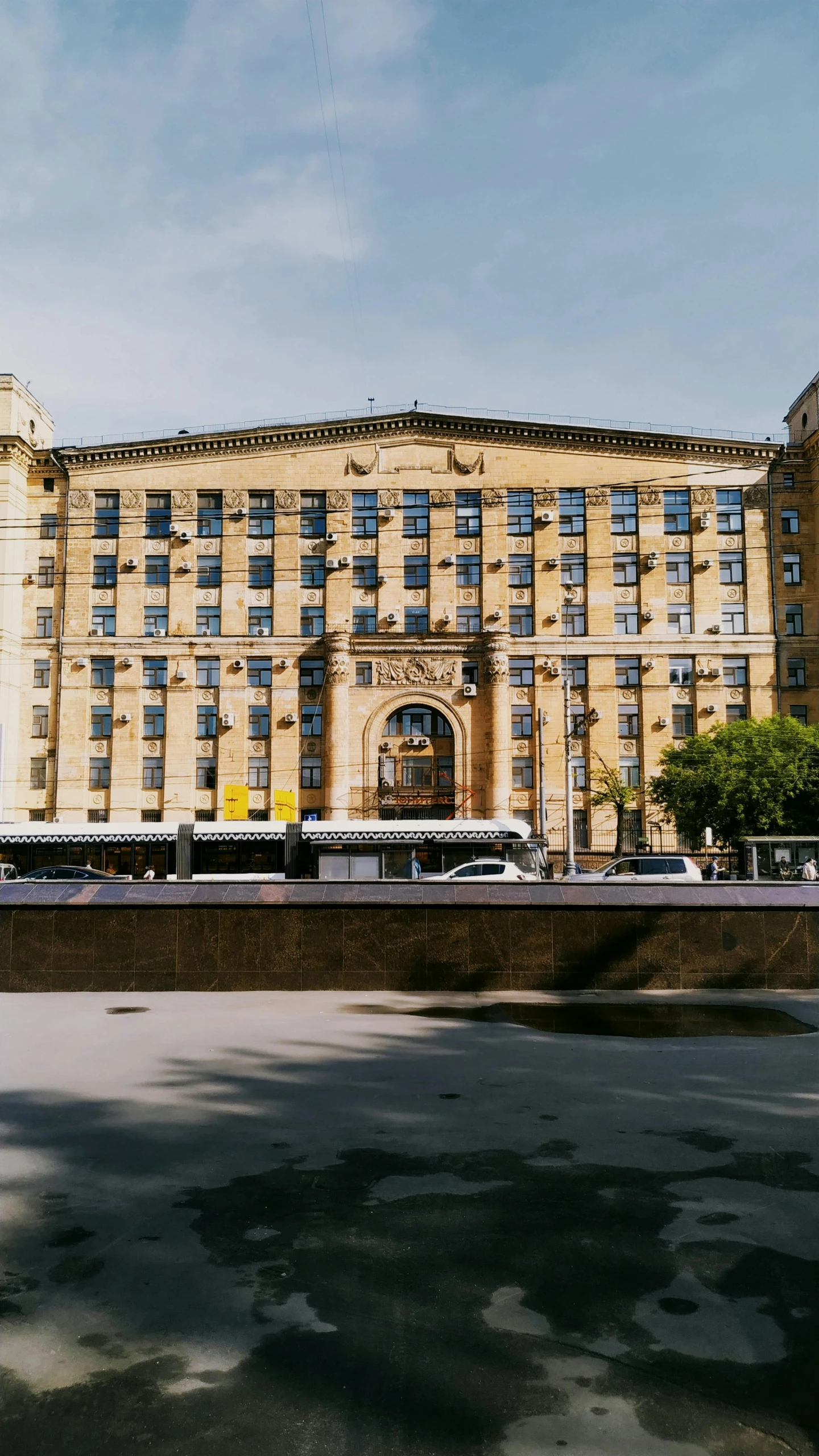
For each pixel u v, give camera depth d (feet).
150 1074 28.84
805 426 179.93
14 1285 15.39
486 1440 11.50
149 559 174.19
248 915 45.60
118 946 45.75
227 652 171.32
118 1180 19.95
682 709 169.78
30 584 174.19
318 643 171.12
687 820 136.05
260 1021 37.35
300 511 174.60
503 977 44.86
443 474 174.91
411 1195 19.07
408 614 172.35
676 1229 17.37
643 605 171.01
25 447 173.47
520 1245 16.76
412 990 44.86
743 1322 14.12
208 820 167.32
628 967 44.83
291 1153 21.58
